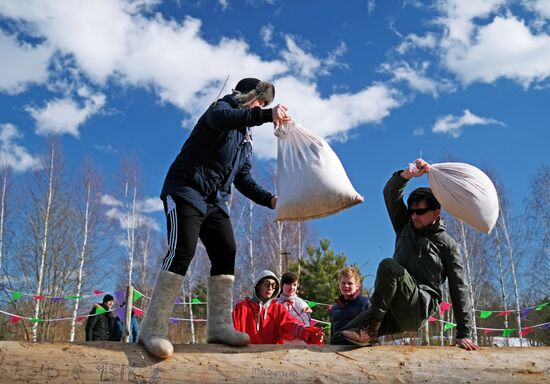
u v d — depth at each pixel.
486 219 3.65
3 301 19.36
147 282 26.34
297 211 3.38
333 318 5.18
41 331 21.28
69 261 22.62
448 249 3.69
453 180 3.66
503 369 3.36
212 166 3.41
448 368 3.34
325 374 3.23
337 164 3.46
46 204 22.72
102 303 9.89
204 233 3.60
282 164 3.46
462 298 3.59
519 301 21.88
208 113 3.39
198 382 3.10
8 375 2.97
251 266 22.66
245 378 3.16
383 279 3.41
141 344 3.20
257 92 3.62
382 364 3.32
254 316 4.43
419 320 3.57
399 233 3.92
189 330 24.20
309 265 16.20
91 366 3.05
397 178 3.84
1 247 21.97
